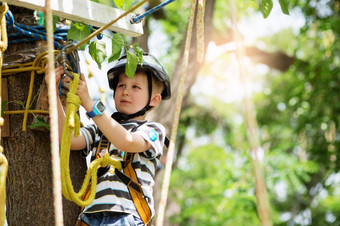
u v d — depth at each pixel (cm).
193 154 1120
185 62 178
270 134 989
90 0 261
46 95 256
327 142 873
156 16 782
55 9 227
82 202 222
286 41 1166
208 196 830
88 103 234
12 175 262
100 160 244
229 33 866
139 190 252
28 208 260
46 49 266
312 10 851
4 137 264
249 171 788
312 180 1038
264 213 120
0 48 211
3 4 215
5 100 262
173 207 842
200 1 195
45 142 265
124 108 270
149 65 271
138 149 252
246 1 703
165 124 410
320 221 1076
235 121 1195
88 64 290
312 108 891
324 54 895
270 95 1045
